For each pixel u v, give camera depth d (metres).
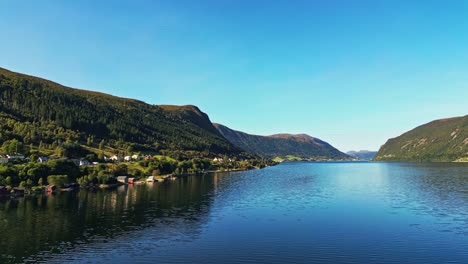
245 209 104.06
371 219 88.06
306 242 69.06
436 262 57.59
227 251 63.75
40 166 158.38
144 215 96.19
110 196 134.88
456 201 112.75
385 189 151.50
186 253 62.91
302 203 114.38
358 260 58.94
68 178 166.00
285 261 58.66
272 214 95.94
